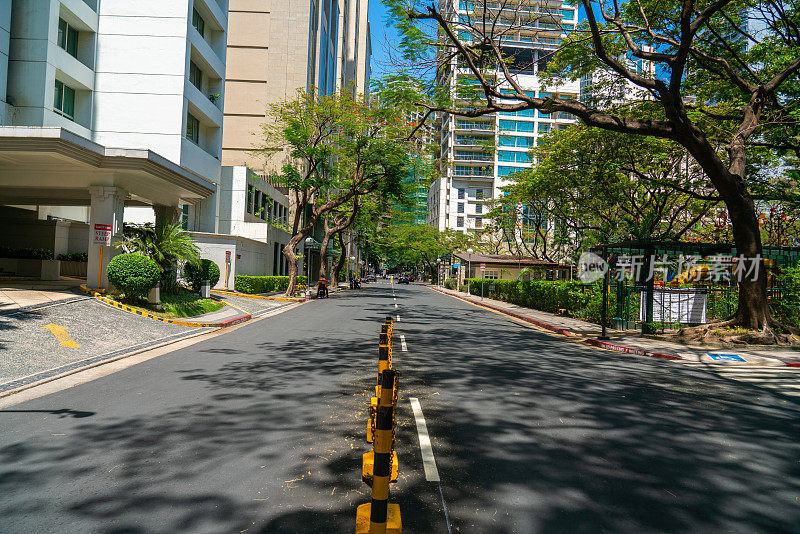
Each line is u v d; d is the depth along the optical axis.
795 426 5.74
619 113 18.22
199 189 18.05
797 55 14.00
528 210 44.00
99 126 23.00
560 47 15.35
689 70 16.80
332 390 6.85
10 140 12.48
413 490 3.73
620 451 4.73
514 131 70.81
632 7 15.33
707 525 3.31
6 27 18.27
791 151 17.69
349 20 77.56
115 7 23.20
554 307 22.69
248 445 4.64
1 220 25.06
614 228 25.50
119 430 5.04
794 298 15.20
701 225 27.86
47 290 14.33
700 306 14.56
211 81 29.08
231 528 3.12
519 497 3.66
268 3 42.69
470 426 5.38
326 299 30.09
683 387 7.89
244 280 26.62
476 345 11.95
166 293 18.08
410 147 27.28
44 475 3.91
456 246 63.69
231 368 8.38
